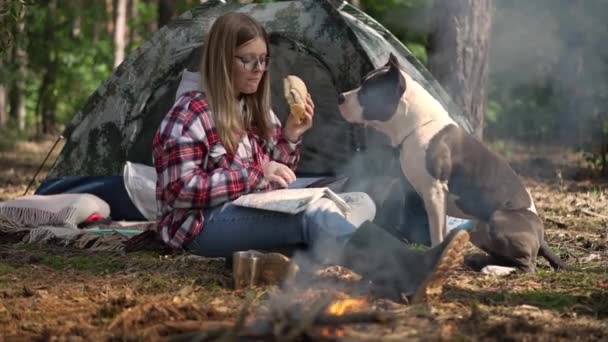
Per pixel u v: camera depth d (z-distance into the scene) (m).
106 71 21.70
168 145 4.81
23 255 5.46
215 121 4.85
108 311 3.99
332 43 6.69
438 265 4.03
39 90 22.25
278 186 4.96
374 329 3.62
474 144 5.11
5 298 4.35
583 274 4.92
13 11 6.12
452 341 3.49
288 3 6.91
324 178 6.62
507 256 4.91
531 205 5.13
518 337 3.56
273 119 5.18
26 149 17.73
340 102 5.12
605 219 7.64
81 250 5.62
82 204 6.56
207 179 4.79
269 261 4.41
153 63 7.23
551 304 4.21
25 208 6.46
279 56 6.99
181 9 20.23
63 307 4.16
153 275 4.77
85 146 7.38
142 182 7.06
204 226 4.91
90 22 23.55
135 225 6.50
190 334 3.33
